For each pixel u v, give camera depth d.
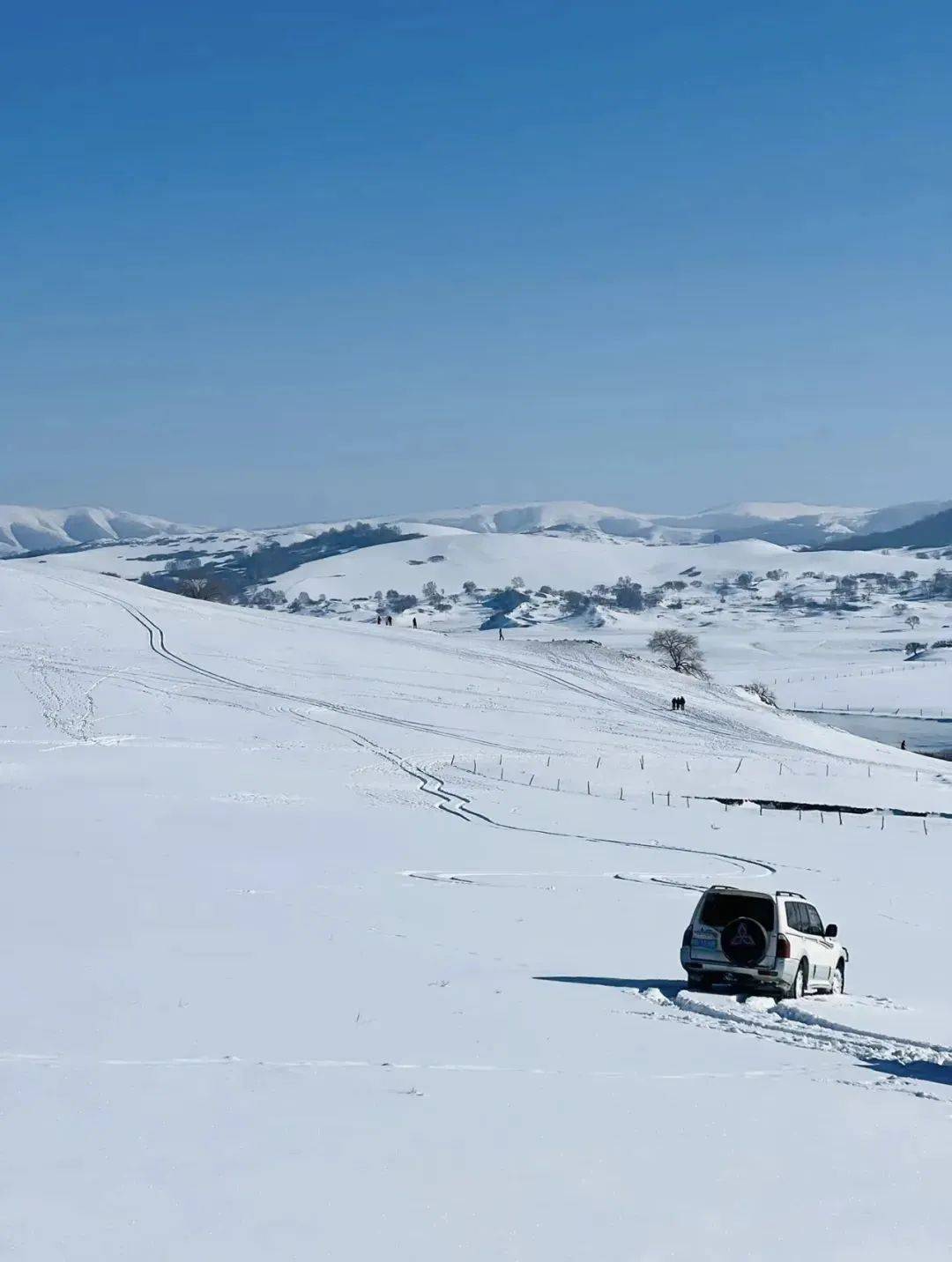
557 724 90.94
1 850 36.94
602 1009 18.17
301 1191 9.24
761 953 21.20
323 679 97.56
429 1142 10.64
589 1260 8.33
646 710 103.00
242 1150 10.07
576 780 72.19
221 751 72.50
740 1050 15.80
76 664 94.25
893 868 46.94
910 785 80.50
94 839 41.75
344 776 67.62
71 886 29.89
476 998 18.09
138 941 21.66
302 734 79.25
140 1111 10.95
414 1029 15.44
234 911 27.08
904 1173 10.71
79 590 120.62
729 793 72.62
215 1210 8.75
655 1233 8.89
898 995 23.41
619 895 36.34
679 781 74.19
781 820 61.16
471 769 73.00
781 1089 13.65
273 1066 12.90
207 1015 15.35
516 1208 9.20
